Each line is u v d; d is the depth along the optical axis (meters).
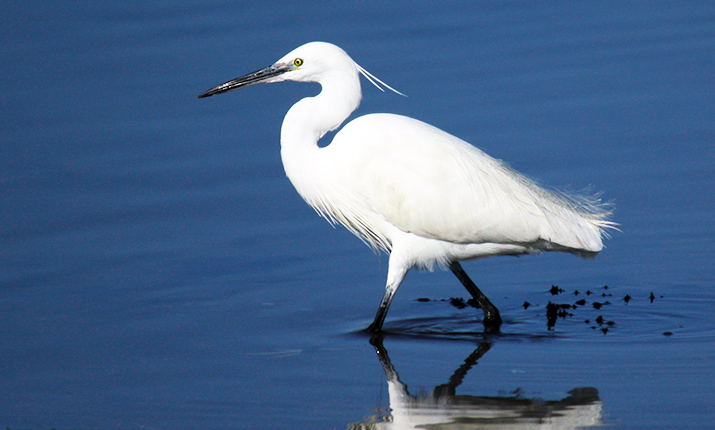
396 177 11.80
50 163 16.53
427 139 12.01
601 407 9.54
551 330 12.00
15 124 17.39
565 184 15.94
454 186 11.80
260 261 14.28
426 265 12.33
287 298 13.10
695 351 11.04
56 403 9.95
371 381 10.37
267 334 11.87
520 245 12.23
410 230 12.01
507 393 9.96
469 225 11.85
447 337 11.80
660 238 14.77
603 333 11.80
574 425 9.16
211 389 10.23
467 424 9.26
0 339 11.61
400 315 12.70
